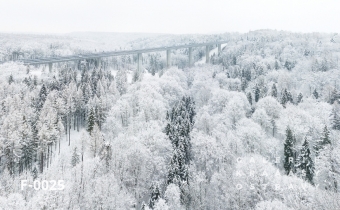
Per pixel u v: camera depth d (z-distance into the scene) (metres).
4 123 83.56
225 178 59.22
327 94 137.50
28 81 141.75
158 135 75.00
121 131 97.50
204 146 73.12
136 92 126.94
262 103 110.38
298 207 40.62
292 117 92.44
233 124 100.31
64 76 153.25
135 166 63.16
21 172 83.44
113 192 51.56
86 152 76.38
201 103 139.00
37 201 40.00
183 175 63.84
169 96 140.62
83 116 120.69
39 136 83.38
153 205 54.72
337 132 94.06
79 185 50.91
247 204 52.69
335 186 57.34
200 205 59.38
